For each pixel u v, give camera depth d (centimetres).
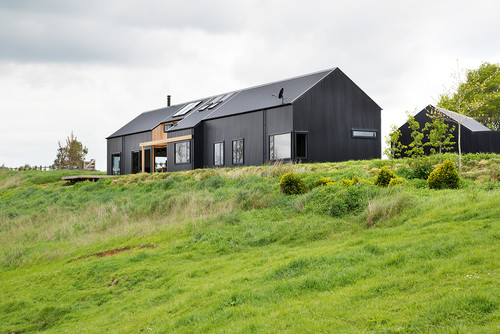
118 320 932
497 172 1714
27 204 2783
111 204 2244
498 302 568
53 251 1675
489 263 698
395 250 886
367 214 1295
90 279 1262
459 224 998
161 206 1984
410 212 1215
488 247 774
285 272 910
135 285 1156
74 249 1653
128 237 1656
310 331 609
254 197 1761
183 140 3362
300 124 2648
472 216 1036
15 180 3997
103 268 1305
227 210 1677
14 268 1608
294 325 644
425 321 572
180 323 778
